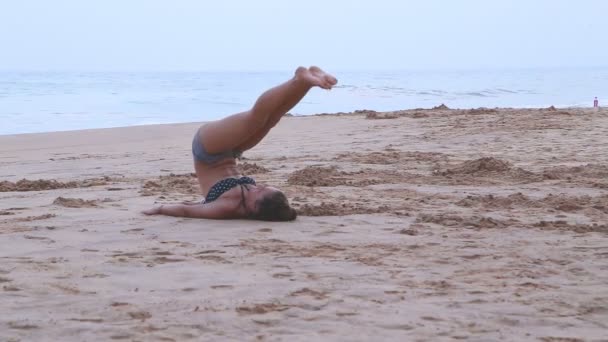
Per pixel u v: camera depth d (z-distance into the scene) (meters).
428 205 9.83
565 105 44.84
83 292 5.63
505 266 6.51
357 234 7.85
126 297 5.49
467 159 15.55
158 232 7.91
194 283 5.88
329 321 4.95
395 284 5.89
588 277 6.17
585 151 16.55
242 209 8.56
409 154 16.34
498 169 13.27
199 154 8.70
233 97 54.22
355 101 50.03
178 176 13.30
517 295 5.60
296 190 11.17
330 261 6.64
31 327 4.82
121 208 9.50
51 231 7.96
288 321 4.95
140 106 43.66
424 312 5.16
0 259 6.69
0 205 9.88
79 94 57.78
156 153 18.44
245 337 4.64
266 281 5.95
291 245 7.31
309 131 22.84
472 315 5.11
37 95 55.56
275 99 8.01
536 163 14.77
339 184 11.95
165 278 6.04
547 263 6.64
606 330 4.86
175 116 37.00
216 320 4.96
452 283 5.93
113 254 6.91
